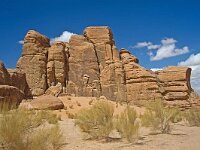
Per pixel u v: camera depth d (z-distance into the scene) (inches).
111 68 2271.2
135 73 2224.4
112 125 570.6
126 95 2208.4
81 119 582.2
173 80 2311.8
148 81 2182.6
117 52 2416.3
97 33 2452.0
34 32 2283.5
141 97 2154.3
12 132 280.2
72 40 2381.9
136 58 2431.1
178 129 756.6
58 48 2285.9
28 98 2049.7
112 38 2544.3
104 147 460.8
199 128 797.9
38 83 2164.1
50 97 1563.7
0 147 278.4
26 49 2241.6
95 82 2262.6
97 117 572.1
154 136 605.6
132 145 479.8
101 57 2386.8
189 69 2411.4
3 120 292.8
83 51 2335.1
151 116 690.2
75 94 2213.3
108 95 2217.0
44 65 2236.7
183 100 2207.2
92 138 565.0
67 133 642.2
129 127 519.2
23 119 307.0
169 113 691.4
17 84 1897.1
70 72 2298.2
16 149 281.3
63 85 2229.3
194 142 508.1
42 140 309.1
